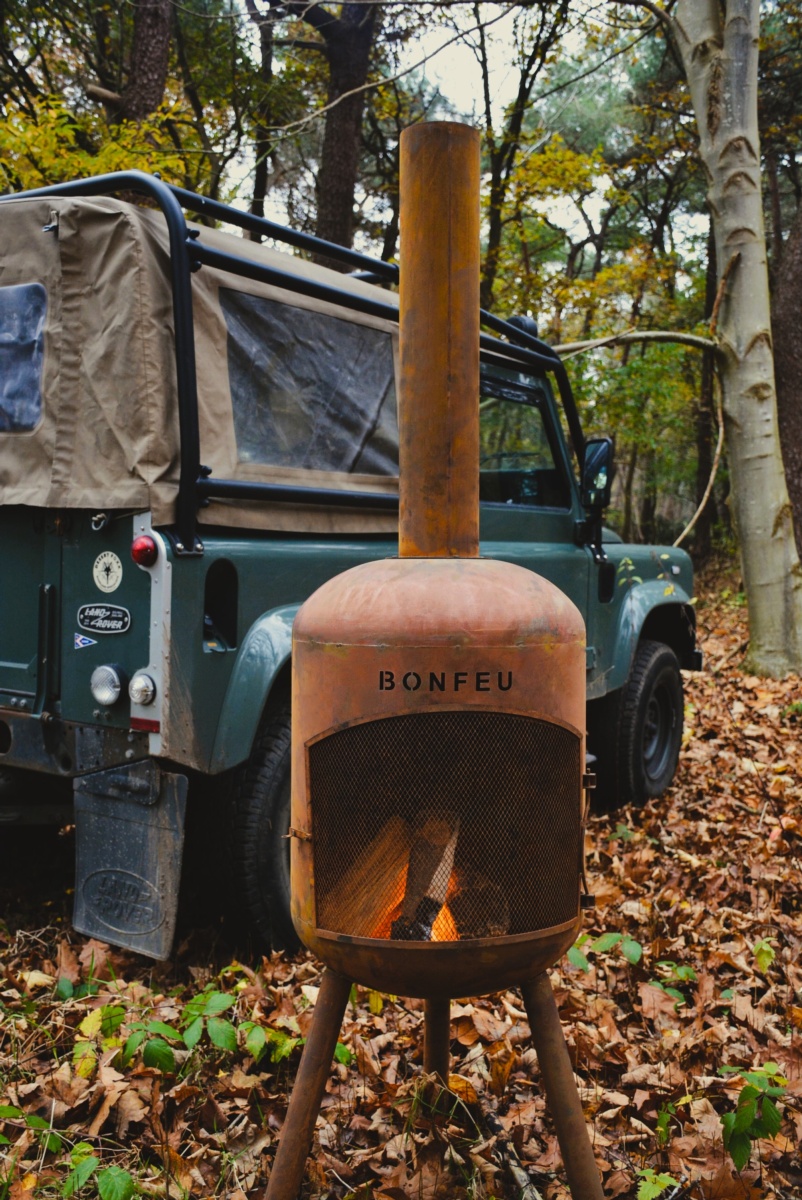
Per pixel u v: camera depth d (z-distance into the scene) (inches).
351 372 147.6
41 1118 90.4
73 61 568.7
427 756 68.2
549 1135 91.5
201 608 116.6
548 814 71.1
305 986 113.6
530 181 559.8
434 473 75.3
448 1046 89.2
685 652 232.5
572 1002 113.4
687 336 347.3
